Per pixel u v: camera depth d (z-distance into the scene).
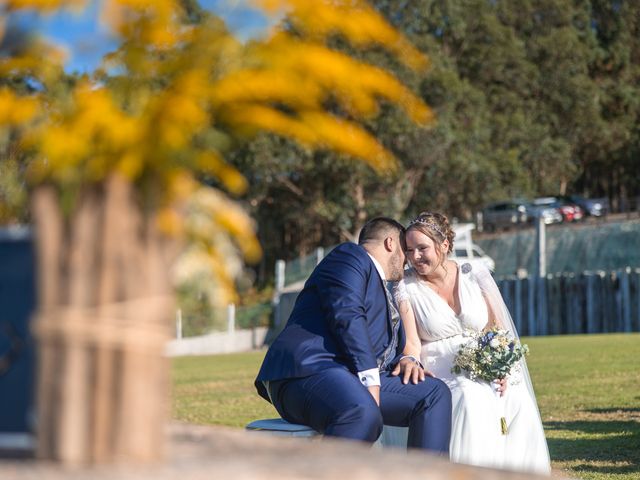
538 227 33.44
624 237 40.09
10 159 1.50
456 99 50.41
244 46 1.43
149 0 1.46
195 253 1.50
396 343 5.25
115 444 1.54
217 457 1.67
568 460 6.68
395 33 1.40
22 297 1.76
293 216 55.62
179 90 1.45
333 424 4.39
